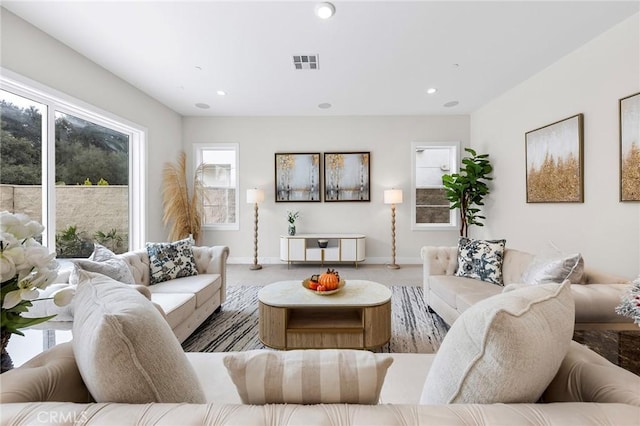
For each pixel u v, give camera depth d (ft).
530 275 6.43
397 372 4.04
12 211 7.61
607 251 8.11
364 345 6.56
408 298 10.57
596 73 8.42
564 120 9.46
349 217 16.47
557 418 1.68
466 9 7.25
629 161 7.48
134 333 2.14
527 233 11.45
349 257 15.07
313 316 7.24
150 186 13.19
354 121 16.34
